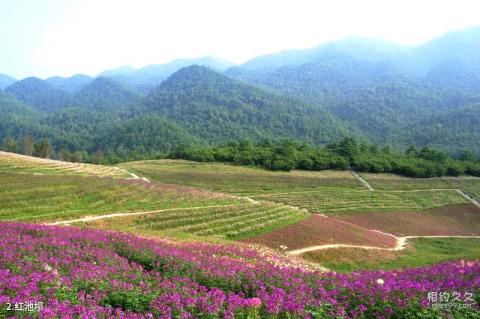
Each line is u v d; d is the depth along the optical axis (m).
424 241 76.38
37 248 22.16
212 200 69.12
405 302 16.62
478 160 179.50
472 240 81.81
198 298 15.86
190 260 23.31
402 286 18.98
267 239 49.94
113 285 16.45
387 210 95.12
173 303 15.05
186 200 66.81
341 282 20.38
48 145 179.50
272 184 108.94
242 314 14.84
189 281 19.23
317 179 119.31
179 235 41.25
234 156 141.62
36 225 30.25
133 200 61.03
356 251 51.78
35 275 16.03
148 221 51.06
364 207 94.06
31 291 14.13
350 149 150.75
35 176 66.31
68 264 19.70
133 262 22.59
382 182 123.81
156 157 179.62
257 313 15.09
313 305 16.22
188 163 138.00
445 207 105.81
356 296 17.77
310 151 151.50
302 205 90.06
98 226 44.44
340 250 50.50
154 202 62.06
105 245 26.11
